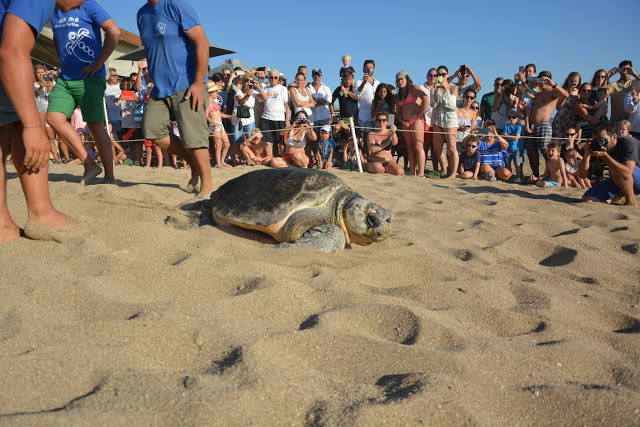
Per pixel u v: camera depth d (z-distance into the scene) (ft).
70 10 16.08
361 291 9.17
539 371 6.54
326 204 12.62
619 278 11.71
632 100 28.96
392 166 31.55
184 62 15.52
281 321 7.55
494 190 25.71
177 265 9.09
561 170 28.09
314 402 5.46
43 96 31.19
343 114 34.19
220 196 13.70
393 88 33.24
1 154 9.97
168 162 33.32
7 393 5.19
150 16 15.37
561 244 14.02
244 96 32.04
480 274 10.59
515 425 5.38
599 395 5.83
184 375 5.73
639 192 22.16
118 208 14.07
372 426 5.01
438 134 31.76
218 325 7.03
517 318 8.29
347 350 6.72
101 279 8.25
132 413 4.99
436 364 6.39
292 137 31.53
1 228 9.89
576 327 8.11
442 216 17.43
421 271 10.68
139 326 6.77
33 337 6.29
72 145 17.74
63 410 4.91
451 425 5.18
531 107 33.24
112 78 34.37
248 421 5.06
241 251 10.87
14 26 8.59
